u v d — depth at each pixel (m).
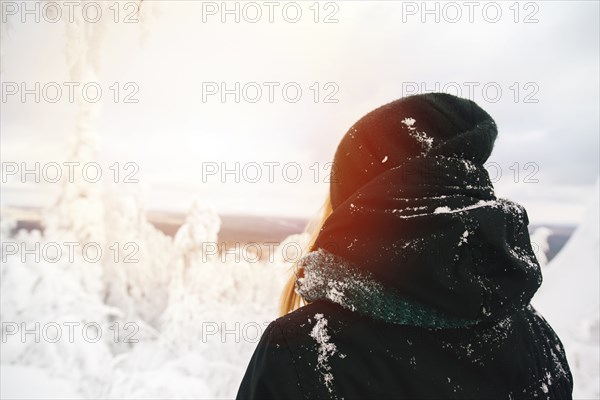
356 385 0.45
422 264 0.42
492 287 0.44
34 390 2.25
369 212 0.47
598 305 2.24
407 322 0.45
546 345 0.59
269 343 0.49
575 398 2.05
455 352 0.46
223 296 2.66
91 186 2.74
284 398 0.46
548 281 2.47
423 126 0.56
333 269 0.48
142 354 2.51
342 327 0.47
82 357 2.43
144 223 2.78
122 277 2.72
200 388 2.38
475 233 0.45
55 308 2.55
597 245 2.36
